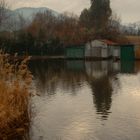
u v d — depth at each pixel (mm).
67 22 92125
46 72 44094
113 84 31094
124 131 15000
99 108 19953
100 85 30547
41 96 24141
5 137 13422
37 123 16391
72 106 20578
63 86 29844
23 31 80125
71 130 15328
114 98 23422
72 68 50250
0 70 14711
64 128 15625
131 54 73688
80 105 20906
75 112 18891
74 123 16500
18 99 14719
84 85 30531
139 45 74125
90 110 19406
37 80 34781
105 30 88562
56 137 14312
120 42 86750
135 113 18469
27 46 77062
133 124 16156
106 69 48031
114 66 53938
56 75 40031
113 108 19906
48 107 20172
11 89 14516
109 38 87188
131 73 41781
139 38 93188
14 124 14312
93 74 40969
